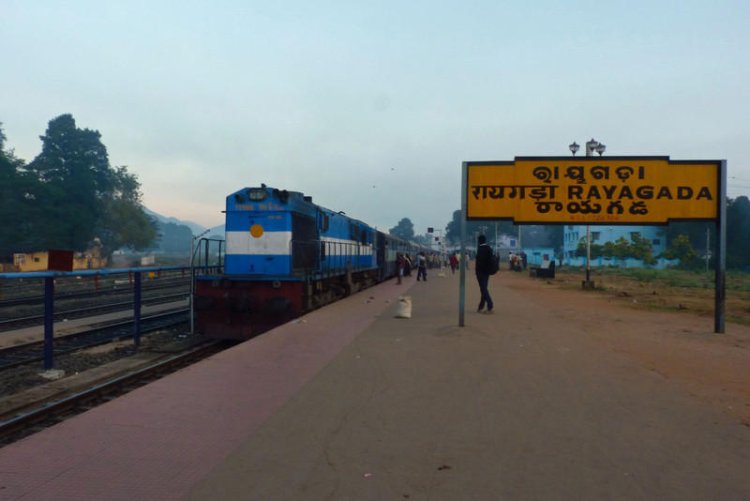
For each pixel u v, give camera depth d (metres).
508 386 7.15
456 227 154.12
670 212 12.14
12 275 8.98
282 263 15.11
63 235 56.72
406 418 5.77
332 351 9.44
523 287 29.69
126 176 72.81
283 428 5.43
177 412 5.94
